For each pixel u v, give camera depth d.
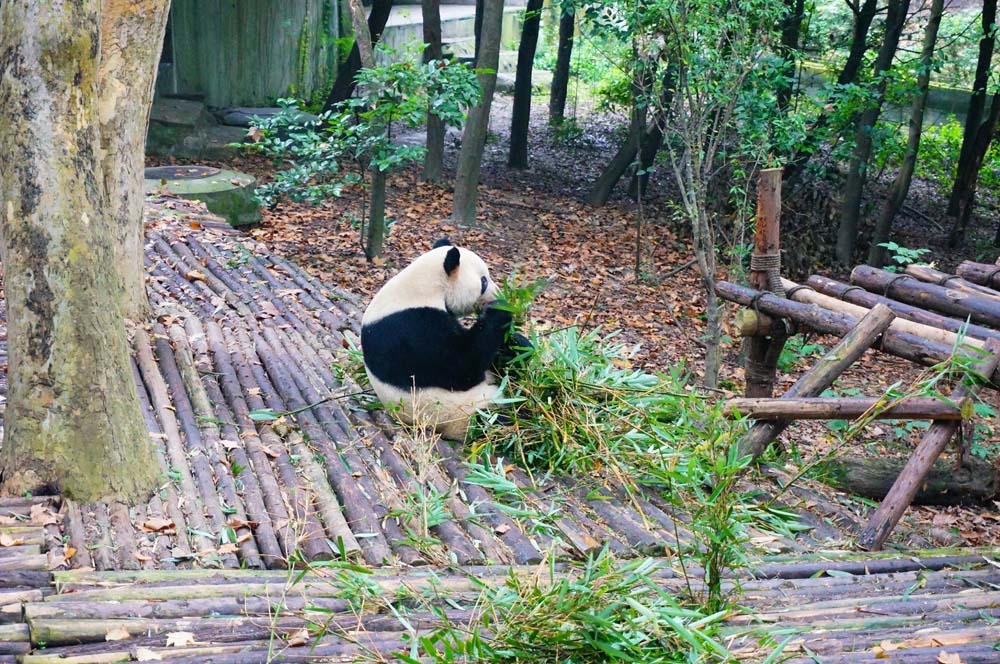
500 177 17.84
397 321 5.28
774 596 3.98
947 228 17.36
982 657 3.07
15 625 3.15
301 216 13.26
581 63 23.27
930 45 13.47
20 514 4.04
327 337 7.11
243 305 7.60
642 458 4.98
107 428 4.25
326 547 4.07
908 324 5.49
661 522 4.79
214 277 8.29
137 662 3.01
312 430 5.30
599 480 5.21
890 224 14.34
